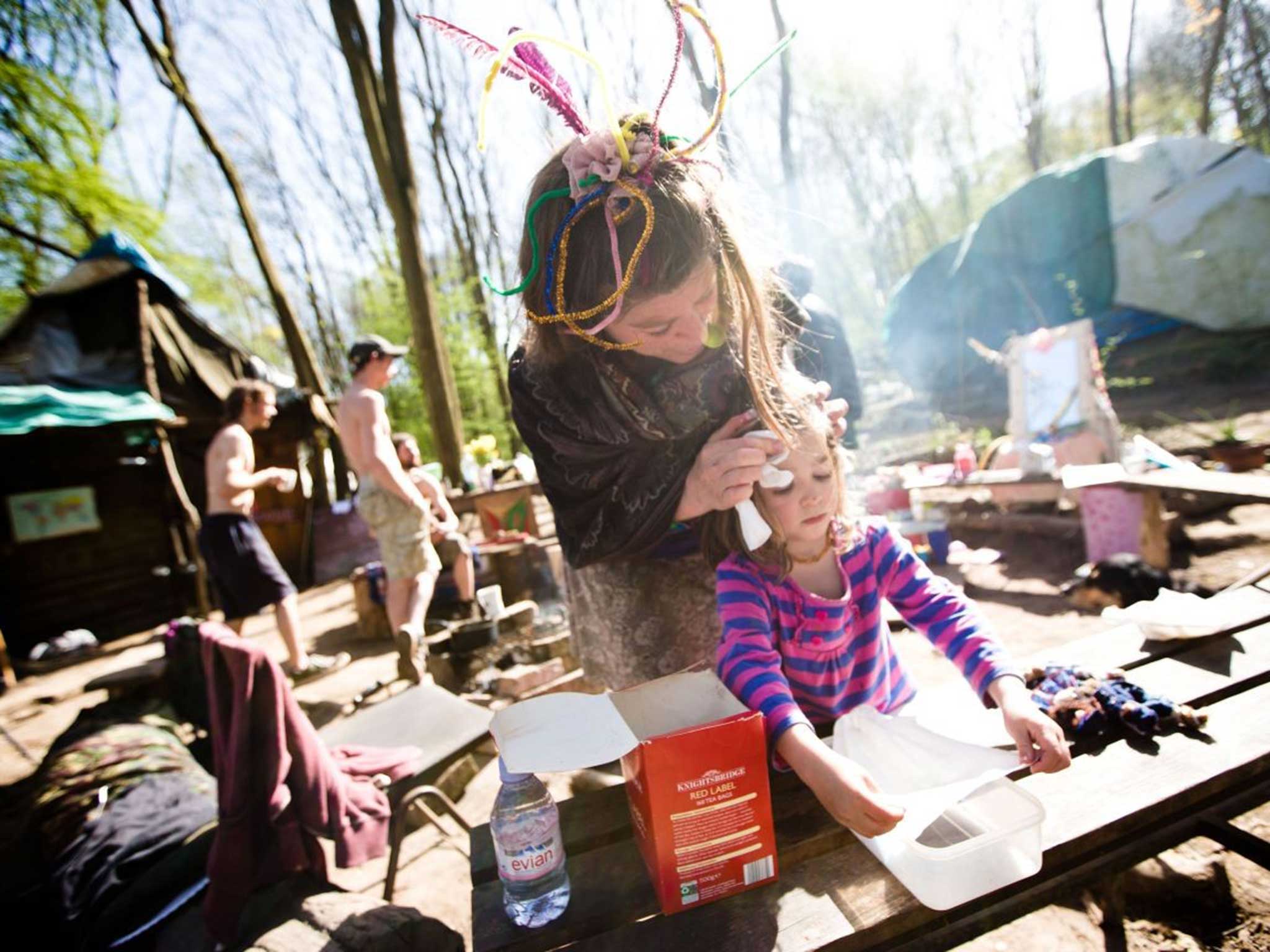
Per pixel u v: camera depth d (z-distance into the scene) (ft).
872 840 3.16
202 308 49.88
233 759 5.71
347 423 12.55
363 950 4.95
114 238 25.54
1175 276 30.30
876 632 4.55
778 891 3.04
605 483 4.35
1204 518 14.37
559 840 3.22
